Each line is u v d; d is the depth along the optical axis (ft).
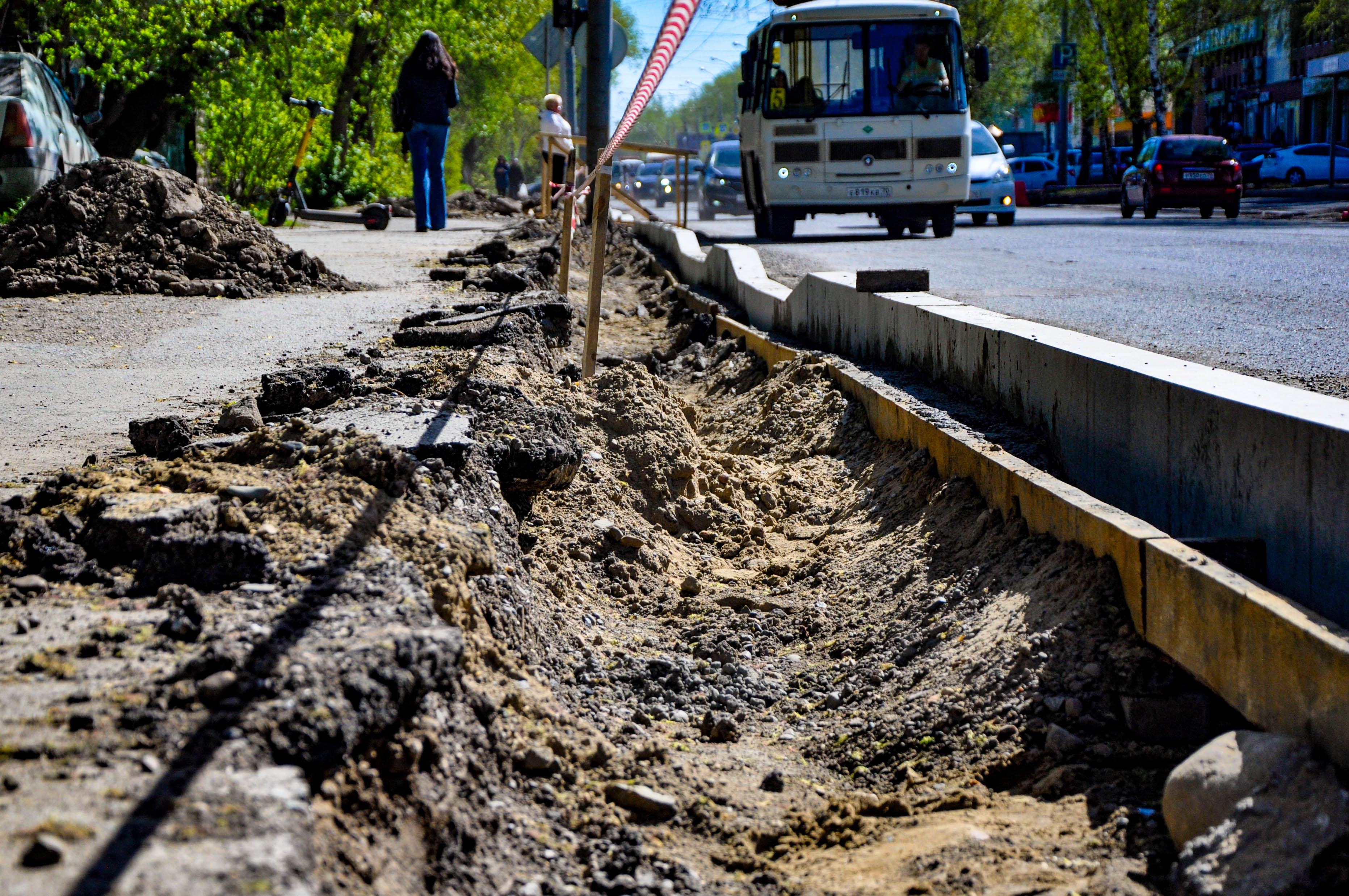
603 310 44.39
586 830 10.19
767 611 16.78
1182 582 11.16
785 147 64.80
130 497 12.28
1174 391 14.61
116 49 63.87
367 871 7.60
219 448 14.39
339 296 34.76
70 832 6.70
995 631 13.34
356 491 12.22
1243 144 179.83
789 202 65.31
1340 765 8.81
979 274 41.96
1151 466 15.24
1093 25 176.86
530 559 16.39
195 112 79.05
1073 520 13.62
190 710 8.22
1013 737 11.55
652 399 22.17
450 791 9.13
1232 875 8.28
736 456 24.44
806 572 18.19
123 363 23.49
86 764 7.51
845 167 64.64
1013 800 10.77
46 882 6.25
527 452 17.61
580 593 16.89
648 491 20.24
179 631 9.46
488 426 18.01
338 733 8.21
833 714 13.69
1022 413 19.25
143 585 10.77
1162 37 176.24
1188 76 192.03
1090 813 10.16
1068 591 12.91
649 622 16.81
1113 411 16.21
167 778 7.36
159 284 34.12
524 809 10.00
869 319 26.48
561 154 60.18
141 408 19.29
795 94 64.59
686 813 10.95
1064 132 165.89
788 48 64.69
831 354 28.04
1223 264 43.11
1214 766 9.23
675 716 13.70
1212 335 26.50
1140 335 26.84
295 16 75.36
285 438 14.06
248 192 72.84
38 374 22.34
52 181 36.83
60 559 11.15
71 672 8.81
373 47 100.27
